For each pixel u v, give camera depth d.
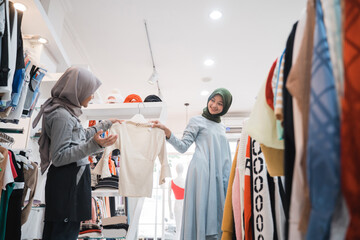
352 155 0.47
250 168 1.24
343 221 0.49
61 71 3.15
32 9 2.26
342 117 0.50
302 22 0.75
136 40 3.93
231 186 1.51
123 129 2.11
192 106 6.28
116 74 4.87
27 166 1.71
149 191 2.02
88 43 3.99
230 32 3.72
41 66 2.01
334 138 0.50
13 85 1.49
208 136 2.20
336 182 0.48
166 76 4.93
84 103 1.69
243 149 1.33
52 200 1.35
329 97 0.52
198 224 1.88
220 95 2.32
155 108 2.62
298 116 0.63
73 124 1.50
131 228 2.43
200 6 3.27
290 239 0.61
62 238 1.35
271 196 1.16
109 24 3.60
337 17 0.58
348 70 0.51
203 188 1.98
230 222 1.46
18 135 2.22
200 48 4.10
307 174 0.53
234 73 4.80
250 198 1.21
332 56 0.56
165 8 3.31
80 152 1.38
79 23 3.57
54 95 1.60
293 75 0.67
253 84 5.18
